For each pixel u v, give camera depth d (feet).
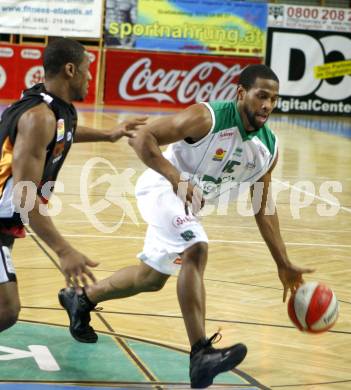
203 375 18.33
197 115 19.56
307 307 19.66
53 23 93.15
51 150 17.87
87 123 75.15
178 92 97.60
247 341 23.81
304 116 101.50
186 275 19.31
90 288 22.31
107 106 94.73
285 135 80.48
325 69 101.86
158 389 19.58
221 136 19.95
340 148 72.49
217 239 37.52
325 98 102.78
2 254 18.10
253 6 98.12
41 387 19.22
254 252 35.32
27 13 92.02
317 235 39.68
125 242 35.73
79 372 20.44
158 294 28.30
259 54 99.45
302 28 100.22
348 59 102.32
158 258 20.35
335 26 100.99
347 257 35.37
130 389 19.48
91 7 93.91
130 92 96.58
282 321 25.94
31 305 26.12
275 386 20.27
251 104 19.58
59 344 22.53
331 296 19.89
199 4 96.84
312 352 23.12
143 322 25.05
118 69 95.86
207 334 24.27
